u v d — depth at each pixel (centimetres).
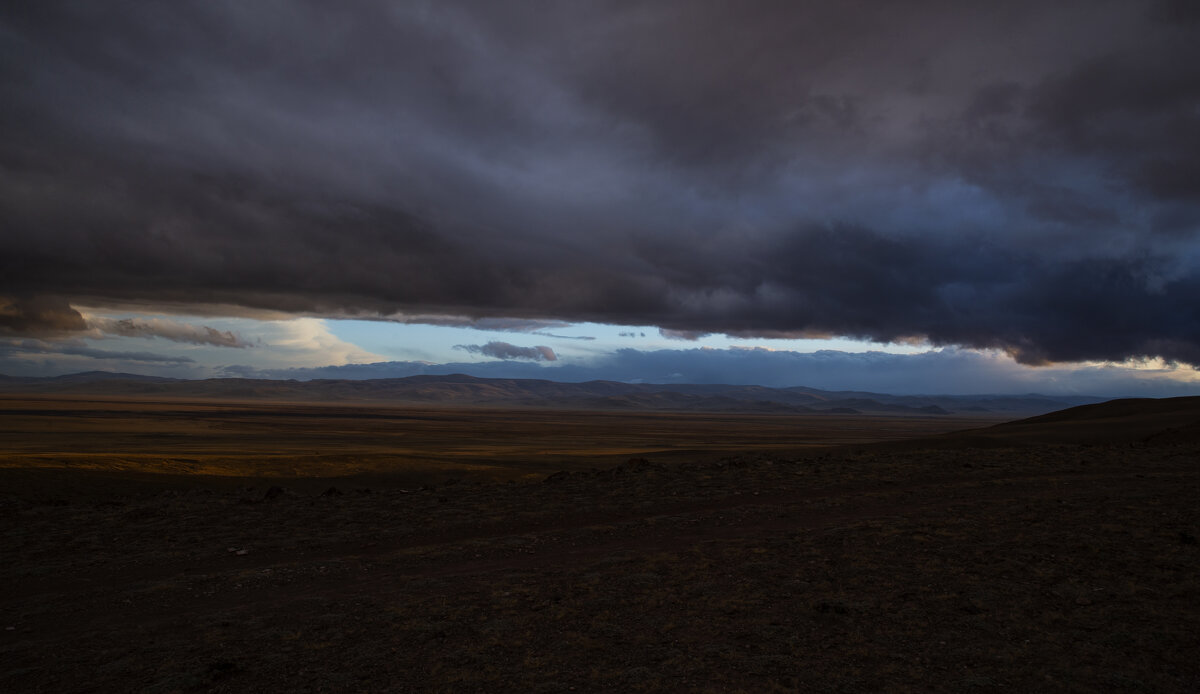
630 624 984
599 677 810
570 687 785
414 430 17112
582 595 1115
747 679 799
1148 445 3177
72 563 1398
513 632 958
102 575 1320
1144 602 998
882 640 905
